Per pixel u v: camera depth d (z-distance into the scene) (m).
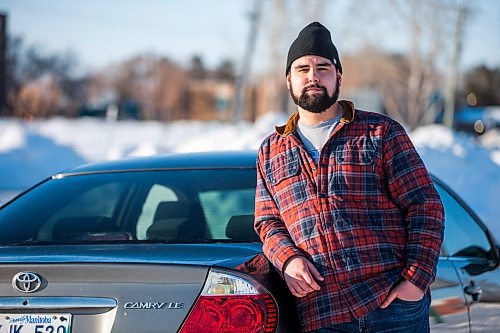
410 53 42.91
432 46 42.06
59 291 2.77
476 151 13.15
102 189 3.88
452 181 11.88
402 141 2.94
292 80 3.01
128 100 70.00
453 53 36.81
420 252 2.80
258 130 15.83
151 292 2.72
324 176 2.90
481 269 3.99
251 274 2.79
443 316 3.64
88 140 28.53
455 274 3.79
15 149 16.33
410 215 2.89
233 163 3.98
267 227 2.99
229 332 2.69
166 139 31.38
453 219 4.09
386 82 50.69
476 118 48.44
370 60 50.31
